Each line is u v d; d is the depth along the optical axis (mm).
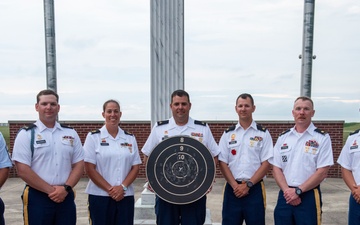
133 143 4008
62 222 3480
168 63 5258
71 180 3523
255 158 3930
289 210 3660
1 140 3457
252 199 3834
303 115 3695
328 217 5902
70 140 3613
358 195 3451
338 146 9547
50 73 6172
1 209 3561
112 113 3834
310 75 6262
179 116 3816
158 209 3766
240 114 3963
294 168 3686
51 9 6121
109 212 3760
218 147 4012
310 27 6164
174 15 5254
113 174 3758
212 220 5719
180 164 3656
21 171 3309
